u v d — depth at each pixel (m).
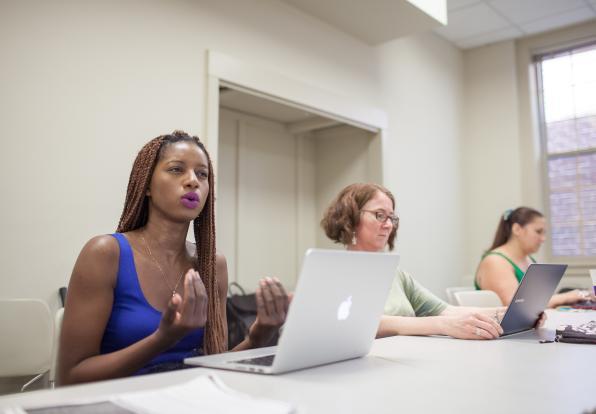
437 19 3.51
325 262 0.87
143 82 2.46
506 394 0.76
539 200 4.78
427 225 4.50
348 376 0.89
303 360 0.92
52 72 2.14
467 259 5.06
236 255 3.54
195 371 0.91
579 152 4.73
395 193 4.13
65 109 2.17
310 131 4.25
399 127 4.25
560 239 4.77
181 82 2.62
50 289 2.07
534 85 4.96
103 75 2.31
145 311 1.17
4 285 1.95
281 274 3.86
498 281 2.74
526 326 1.60
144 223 1.30
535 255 4.77
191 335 1.25
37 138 2.08
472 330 1.34
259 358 1.01
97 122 2.27
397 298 1.73
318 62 3.47
